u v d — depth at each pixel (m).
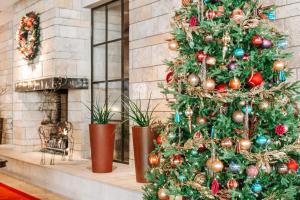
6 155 7.23
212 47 2.64
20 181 6.47
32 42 7.17
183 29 2.73
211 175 2.59
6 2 7.89
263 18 2.72
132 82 5.38
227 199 2.52
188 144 2.62
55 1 6.66
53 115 7.61
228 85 2.61
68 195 5.21
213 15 2.63
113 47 6.34
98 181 4.59
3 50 9.55
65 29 6.71
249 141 2.42
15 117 8.08
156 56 4.95
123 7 6.11
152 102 4.99
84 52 6.85
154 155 3.21
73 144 6.82
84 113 6.64
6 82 9.41
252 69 2.50
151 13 5.05
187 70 2.70
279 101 2.56
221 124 2.52
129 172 5.16
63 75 6.66
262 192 2.54
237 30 2.49
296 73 3.31
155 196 3.01
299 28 3.30
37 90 7.34
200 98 2.59
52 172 5.60
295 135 2.61
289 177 2.59
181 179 2.69
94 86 6.73
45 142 7.44
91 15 6.88
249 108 2.51
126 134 5.99
